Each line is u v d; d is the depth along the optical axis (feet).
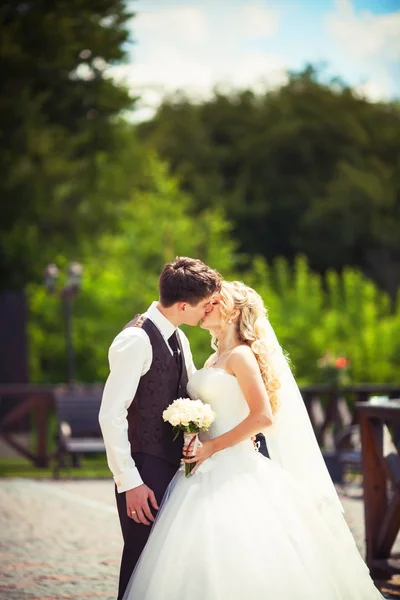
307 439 16.99
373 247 131.23
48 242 96.89
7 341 66.49
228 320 16.60
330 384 46.98
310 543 15.56
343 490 40.98
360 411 23.12
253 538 15.15
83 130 97.66
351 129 130.93
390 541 22.70
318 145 131.95
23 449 54.95
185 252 84.94
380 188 127.65
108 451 15.62
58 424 51.44
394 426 35.53
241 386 15.97
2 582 22.04
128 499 15.60
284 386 16.96
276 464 16.62
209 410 15.57
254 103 135.85
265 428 15.87
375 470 22.98
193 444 15.65
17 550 26.53
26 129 90.33
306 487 16.87
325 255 130.21
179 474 16.10
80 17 96.27
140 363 15.84
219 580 14.84
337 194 126.72
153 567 15.31
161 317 16.37
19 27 92.12
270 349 16.70
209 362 16.96
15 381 66.33
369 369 74.38
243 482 15.76
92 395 53.93
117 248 87.76
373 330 76.38
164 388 16.06
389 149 136.05
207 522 15.28
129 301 80.23
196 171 128.98
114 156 103.30
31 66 92.68
